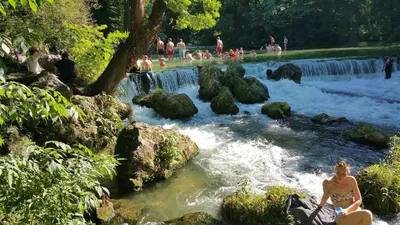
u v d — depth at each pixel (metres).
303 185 6.98
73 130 7.70
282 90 14.99
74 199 3.35
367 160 8.21
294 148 9.16
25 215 2.98
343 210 4.75
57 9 11.72
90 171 3.81
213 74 14.38
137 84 14.23
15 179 2.86
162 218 5.91
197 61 21.11
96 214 5.59
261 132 10.57
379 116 11.72
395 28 25.08
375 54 21.66
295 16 33.84
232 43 37.88
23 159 2.89
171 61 21.25
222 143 9.62
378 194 6.03
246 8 37.28
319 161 8.25
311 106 13.37
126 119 10.18
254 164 8.16
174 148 7.64
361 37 33.12
